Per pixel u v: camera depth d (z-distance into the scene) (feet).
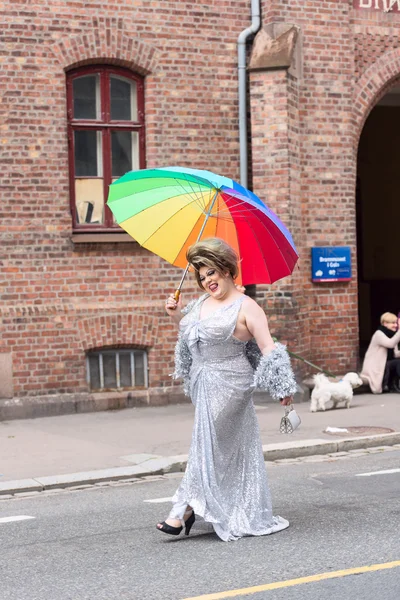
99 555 22.12
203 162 49.73
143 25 48.16
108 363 47.88
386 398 49.88
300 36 50.93
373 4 53.36
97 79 48.08
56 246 46.52
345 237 52.34
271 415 45.09
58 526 25.71
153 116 48.62
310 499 27.96
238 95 50.26
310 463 35.24
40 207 46.21
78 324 46.83
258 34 49.90
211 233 23.89
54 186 46.47
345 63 52.31
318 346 51.98
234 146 50.39
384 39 53.62
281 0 50.34
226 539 22.54
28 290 46.09
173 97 49.01
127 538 23.76
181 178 23.26
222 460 22.72
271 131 49.44
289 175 49.44
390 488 29.45
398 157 78.95
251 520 22.97
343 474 32.48
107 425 43.29
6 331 45.57
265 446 36.65
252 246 23.97
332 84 51.98
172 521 22.75
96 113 48.16
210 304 22.94
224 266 22.53
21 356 45.85
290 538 22.77
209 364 22.58
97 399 47.09
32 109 46.03
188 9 49.14
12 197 45.73
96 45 47.11
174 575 20.02
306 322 51.34
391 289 78.74
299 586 18.94
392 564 20.39
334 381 48.03
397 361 51.67
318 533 23.29
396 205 79.20
